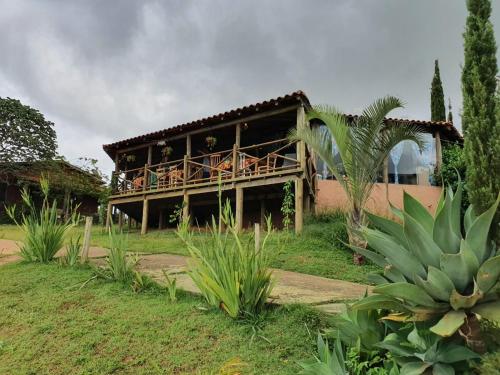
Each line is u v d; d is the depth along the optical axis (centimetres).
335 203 1088
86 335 333
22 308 402
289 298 393
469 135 285
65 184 1869
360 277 569
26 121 1970
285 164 1149
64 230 618
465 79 298
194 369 279
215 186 1044
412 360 221
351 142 709
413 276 210
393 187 1119
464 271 196
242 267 349
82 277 486
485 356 186
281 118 1101
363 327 259
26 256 590
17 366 294
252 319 335
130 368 285
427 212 234
